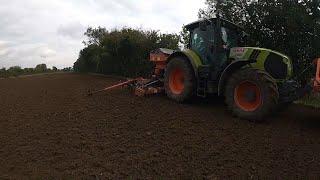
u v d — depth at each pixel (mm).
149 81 11602
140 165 6555
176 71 10523
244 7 13156
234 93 8812
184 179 6098
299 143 7609
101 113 9555
